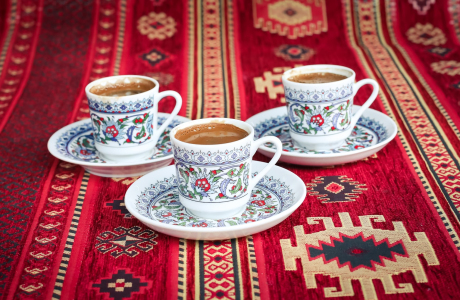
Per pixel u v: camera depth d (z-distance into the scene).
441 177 0.96
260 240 0.78
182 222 0.76
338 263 0.71
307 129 0.99
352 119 1.04
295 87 0.97
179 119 1.13
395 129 1.01
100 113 0.94
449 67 1.52
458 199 0.87
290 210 0.73
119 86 1.03
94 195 0.93
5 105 1.39
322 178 0.97
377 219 0.82
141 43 1.71
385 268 0.70
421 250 0.73
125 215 0.86
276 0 1.81
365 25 1.79
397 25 1.79
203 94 1.44
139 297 0.66
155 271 0.71
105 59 1.64
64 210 0.88
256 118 1.15
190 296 0.66
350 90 0.98
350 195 0.90
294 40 1.74
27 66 1.60
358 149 0.93
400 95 1.37
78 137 1.07
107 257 0.74
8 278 0.70
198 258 0.74
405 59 1.60
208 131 0.81
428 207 0.85
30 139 1.20
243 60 1.64
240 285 0.68
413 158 1.04
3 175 1.02
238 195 0.76
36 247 0.77
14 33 1.74
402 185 0.93
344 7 1.81
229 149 0.73
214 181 0.74
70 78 1.55
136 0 1.81
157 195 0.84
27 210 0.88
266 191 0.85
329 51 1.68
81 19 1.78
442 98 1.33
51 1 1.79
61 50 1.67
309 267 0.71
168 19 1.80
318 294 0.66
